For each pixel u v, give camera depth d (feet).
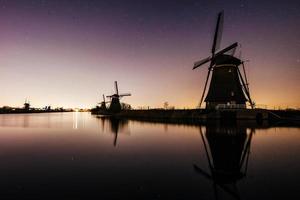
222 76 87.56
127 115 170.09
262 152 29.04
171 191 16.43
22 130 63.62
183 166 23.12
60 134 52.85
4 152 30.78
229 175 20.01
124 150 31.81
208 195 15.70
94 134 52.16
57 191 16.35
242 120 83.05
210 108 90.99
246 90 87.10
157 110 139.95
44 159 26.40
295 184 17.51
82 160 25.88
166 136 45.88
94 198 15.14
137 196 15.55
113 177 19.63
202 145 34.86
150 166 23.20
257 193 15.93
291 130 51.52
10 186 17.33
